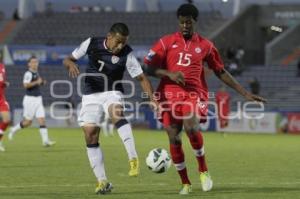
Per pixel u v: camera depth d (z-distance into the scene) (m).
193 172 49.06
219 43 157.38
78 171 49.28
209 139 101.88
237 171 50.25
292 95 144.88
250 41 163.88
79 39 174.38
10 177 45.16
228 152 72.12
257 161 59.78
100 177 36.50
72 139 95.88
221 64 37.94
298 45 159.88
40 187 39.56
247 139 102.56
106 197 35.00
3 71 68.88
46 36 176.75
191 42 36.84
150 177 45.16
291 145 86.75
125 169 51.28
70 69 36.22
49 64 157.88
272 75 150.38
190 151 72.75
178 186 40.16
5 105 70.31
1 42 177.25
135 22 176.62
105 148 76.38
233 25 161.25
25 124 84.88
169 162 37.09
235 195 36.00
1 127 70.44
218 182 42.62
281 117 126.31
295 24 163.38
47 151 70.94
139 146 81.25
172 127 36.69
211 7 171.88
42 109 78.94
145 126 134.12
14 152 69.31
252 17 165.00
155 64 36.75
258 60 164.12
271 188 39.31
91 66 36.53
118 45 35.88
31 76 77.81
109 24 177.12
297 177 45.97
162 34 171.75
